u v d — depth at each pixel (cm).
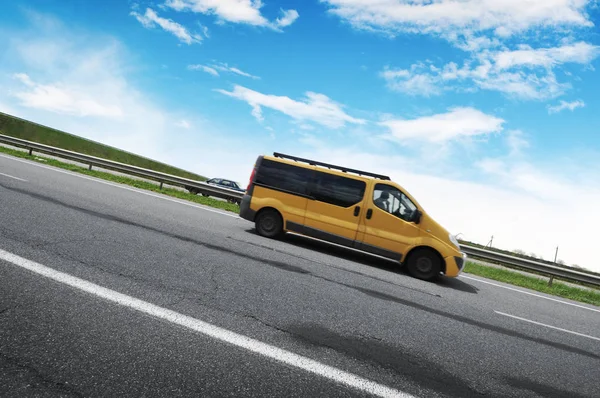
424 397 263
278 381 248
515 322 520
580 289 1112
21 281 327
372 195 779
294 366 271
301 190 814
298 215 804
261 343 296
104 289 342
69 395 201
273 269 529
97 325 278
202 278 426
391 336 362
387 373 287
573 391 321
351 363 292
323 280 524
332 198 795
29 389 200
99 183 1216
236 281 439
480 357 355
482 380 307
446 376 301
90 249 452
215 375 242
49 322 270
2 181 803
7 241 423
